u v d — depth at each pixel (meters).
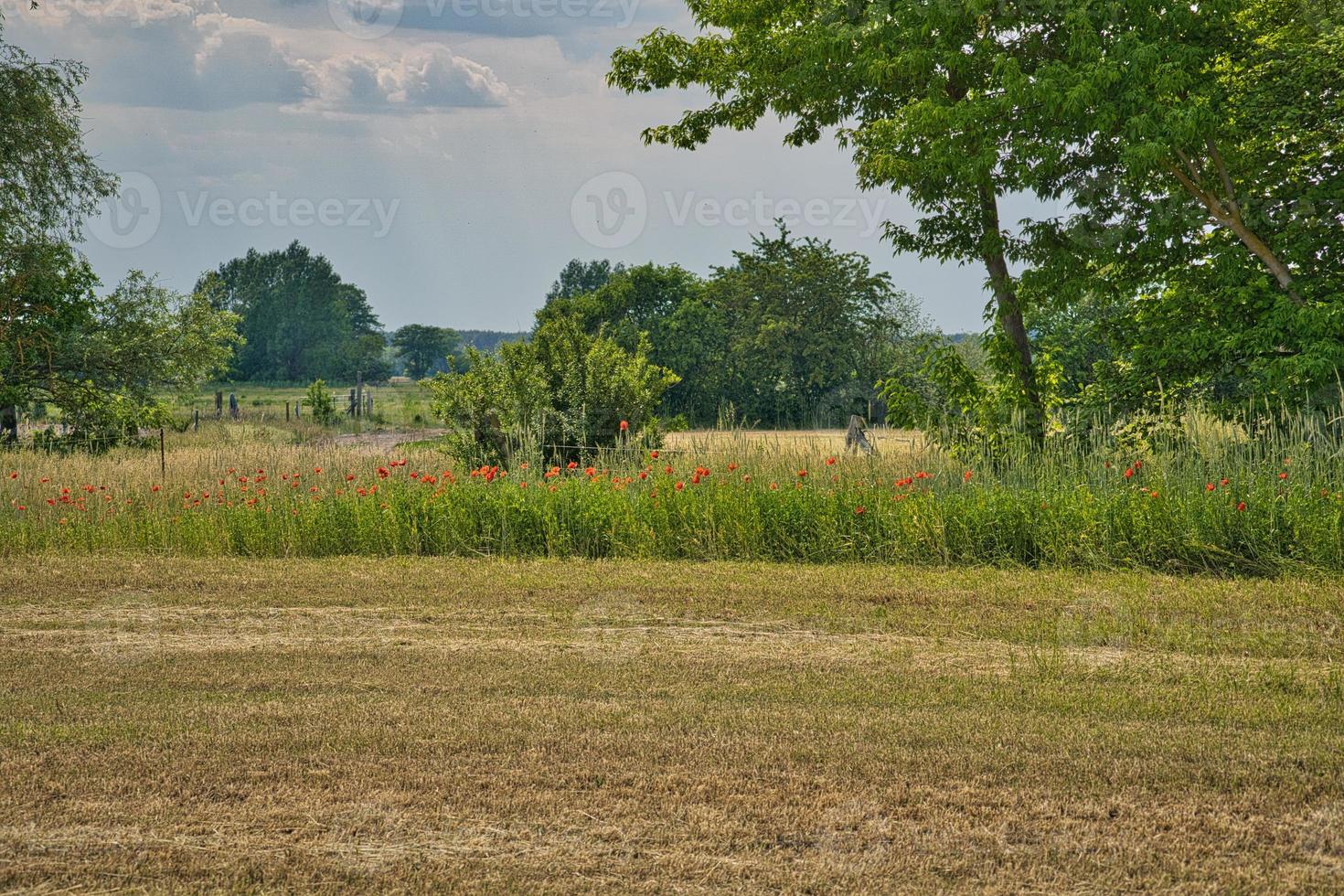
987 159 19.06
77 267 39.47
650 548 15.12
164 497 18.27
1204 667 8.86
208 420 55.50
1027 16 19.45
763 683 8.39
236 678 8.56
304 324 130.50
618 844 5.51
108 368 39.03
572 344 22.00
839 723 7.37
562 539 15.41
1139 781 6.34
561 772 6.48
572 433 20.72
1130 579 12.85
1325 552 13.16
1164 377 19.77
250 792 6.20
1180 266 20.47
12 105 36.41
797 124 23.95
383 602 11.66
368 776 6.41
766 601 11.60
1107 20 18.78
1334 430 16.48
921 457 17.86
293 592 12.23
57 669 8.89
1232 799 6.07
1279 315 17.94
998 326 21.48
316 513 16.20
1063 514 14.39
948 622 10.58
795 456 18.03
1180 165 19.67
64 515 17.61
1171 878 5.16
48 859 5.39
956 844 5.52
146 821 5.82
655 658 9.16
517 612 11.11
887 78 20.23
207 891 5.07
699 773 6.45
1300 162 19.80
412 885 5.09
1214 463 15.59
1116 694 8.08
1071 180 20.02
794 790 6.20
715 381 70.12
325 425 53.47
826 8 21.92
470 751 6.84
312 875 5.19
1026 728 7.28
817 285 68.19
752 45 22.78
